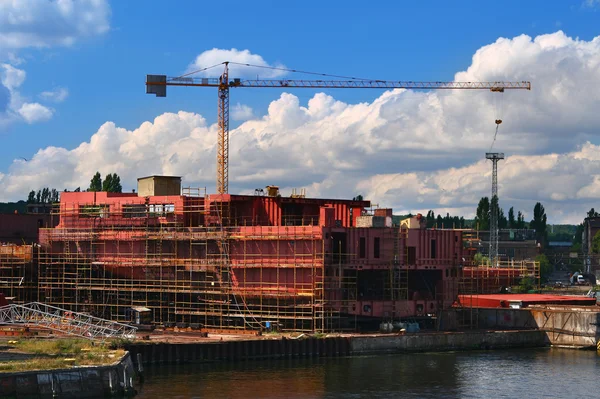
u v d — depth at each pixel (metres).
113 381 93.19
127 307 152.25
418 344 132.75
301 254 136.12
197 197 153.38
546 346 142.12
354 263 138.50
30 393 87.25
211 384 104.94
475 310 151.38
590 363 124.19
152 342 117.50
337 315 136.75
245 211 151.62
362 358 126.31
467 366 120.75
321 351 126.38
